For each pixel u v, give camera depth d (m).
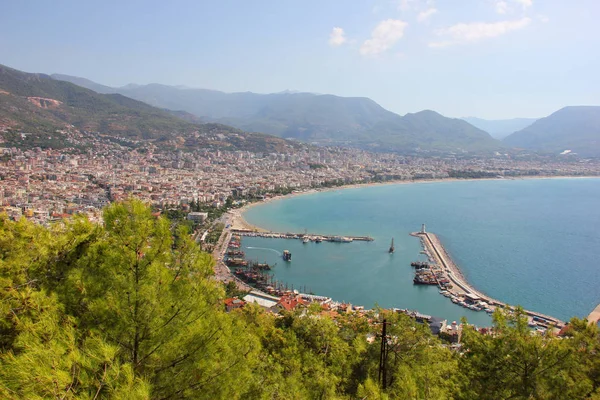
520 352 23.95
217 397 17.34
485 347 25.64
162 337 17.42
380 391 24.77
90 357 13.64
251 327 31.42
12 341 15.45
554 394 22.39
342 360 40.03
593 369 24.48
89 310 17.38
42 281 20.12
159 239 18.94
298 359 36.00
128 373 13.43
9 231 22.38
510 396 23.16
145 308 16.94
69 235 21.97
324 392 30.67
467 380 25.66
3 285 17.62
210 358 17.95
